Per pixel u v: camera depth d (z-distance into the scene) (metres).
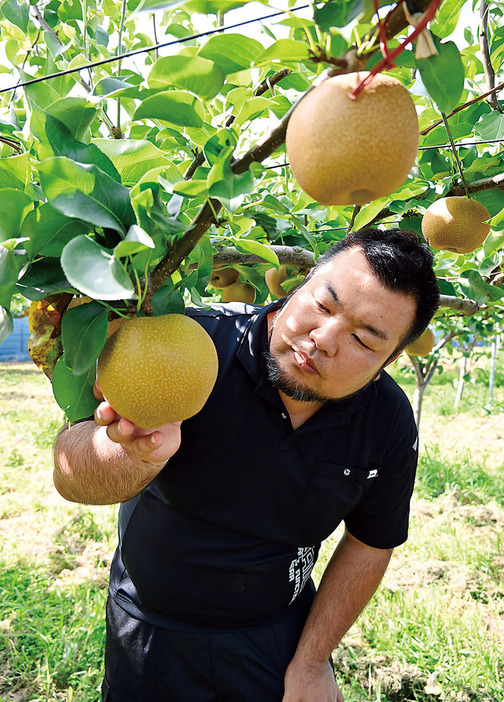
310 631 1.95
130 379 0.88
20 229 0.92
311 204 1.97
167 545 1.77
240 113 1.04
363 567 2.00
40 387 12.80
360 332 1.43
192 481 1.70
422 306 1.50
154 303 1.00
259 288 2.05
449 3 1.65
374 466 1.83
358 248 1.47
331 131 0.72
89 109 1.07
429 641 3.46
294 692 1.85
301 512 1.79
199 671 1.84
